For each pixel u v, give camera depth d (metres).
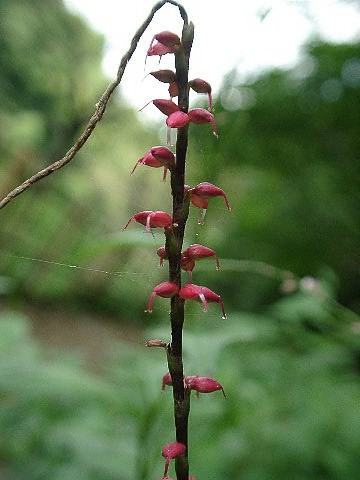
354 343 4.32
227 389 3.52
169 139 1.25
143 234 2.18
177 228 1.23
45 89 10.36
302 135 8.58
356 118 8.34
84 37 9.34
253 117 8.02
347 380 4.64
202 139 3.08
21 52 10.72
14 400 3.58
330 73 8.05
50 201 10.00
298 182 9.17
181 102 1.21
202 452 3.47
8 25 10.85
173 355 1.27
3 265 6.02
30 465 3.20
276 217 9.42
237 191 9.38
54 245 9.77
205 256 1.27
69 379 3.37
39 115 10.41
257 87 7.78
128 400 3.28
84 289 14.03
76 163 10.27
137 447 3.02
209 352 2.73
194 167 3.19
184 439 1.30
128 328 13.65
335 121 8.46
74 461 3.15
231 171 8.55
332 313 4.08
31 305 12.79
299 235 9.33
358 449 3.73
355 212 9.03
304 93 8.16
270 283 9.42
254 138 8.23
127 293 14.37
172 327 1.26
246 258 9.45
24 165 8.58
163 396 2.73
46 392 3.27
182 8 1.21
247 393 3.80
